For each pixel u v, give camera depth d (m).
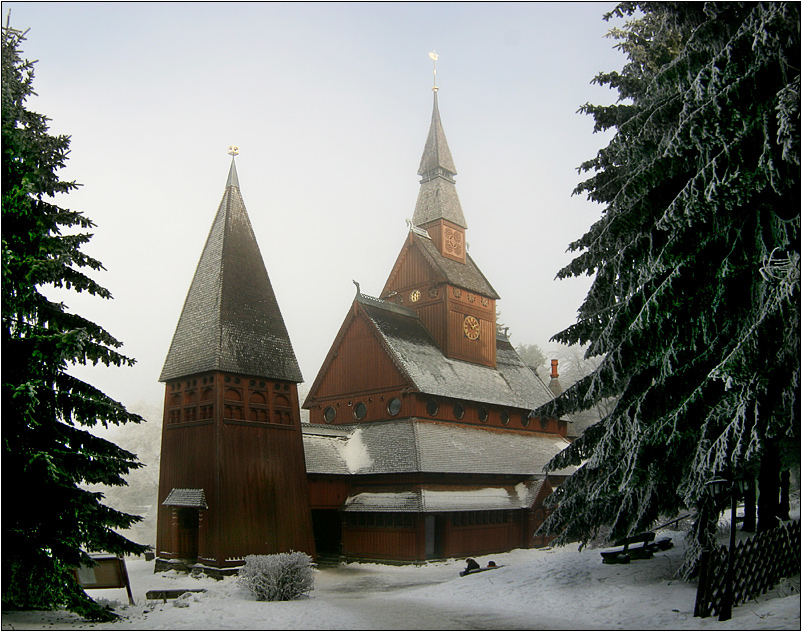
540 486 42.69
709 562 14.62
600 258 21.44
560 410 20.97
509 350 57.72
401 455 37.97
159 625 16.81
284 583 22.16
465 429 43.53
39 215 16.50
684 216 14.14
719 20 15.81
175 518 32.22
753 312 14.37
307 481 35.06
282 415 34.34
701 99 14.15
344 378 44.72
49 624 15.77
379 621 17.83
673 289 14.77
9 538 14.96
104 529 16.38
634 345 16.12
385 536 36.84
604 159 23.16
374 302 45.53
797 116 12.00
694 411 14.67
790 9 12.98
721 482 13.86
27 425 15.68
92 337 17.19
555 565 24.17
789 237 14.27
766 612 13.64
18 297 15.79
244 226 36.81
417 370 42.00
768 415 13.12
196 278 36.03
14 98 18.11
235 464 31.22
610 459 18.50
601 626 15.64
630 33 24.50
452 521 37.56
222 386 31.81
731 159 13.63
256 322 34.72
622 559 22.45
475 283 50.97
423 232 51.38
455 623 17.33
